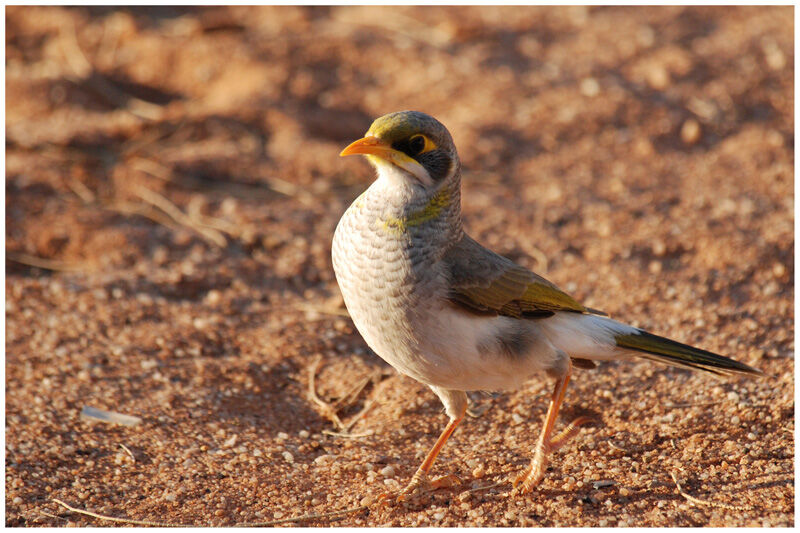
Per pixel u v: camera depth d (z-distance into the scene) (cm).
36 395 1054
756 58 2070
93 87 2033
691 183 1622
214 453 963
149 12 2452
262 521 834
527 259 1405
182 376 1109
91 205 1551
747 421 970
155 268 1379
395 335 823
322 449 985
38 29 2308
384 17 2347
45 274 1383
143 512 853
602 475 888
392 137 812
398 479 910
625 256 1388
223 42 2172
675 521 791
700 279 1309
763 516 787
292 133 1823
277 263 1412
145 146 1764
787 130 1792
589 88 1955
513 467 920
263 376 1123
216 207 1570
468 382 852
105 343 1180
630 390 1045
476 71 2041
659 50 2122
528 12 2383
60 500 873
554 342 878
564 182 1652
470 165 1723
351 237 825
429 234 815
